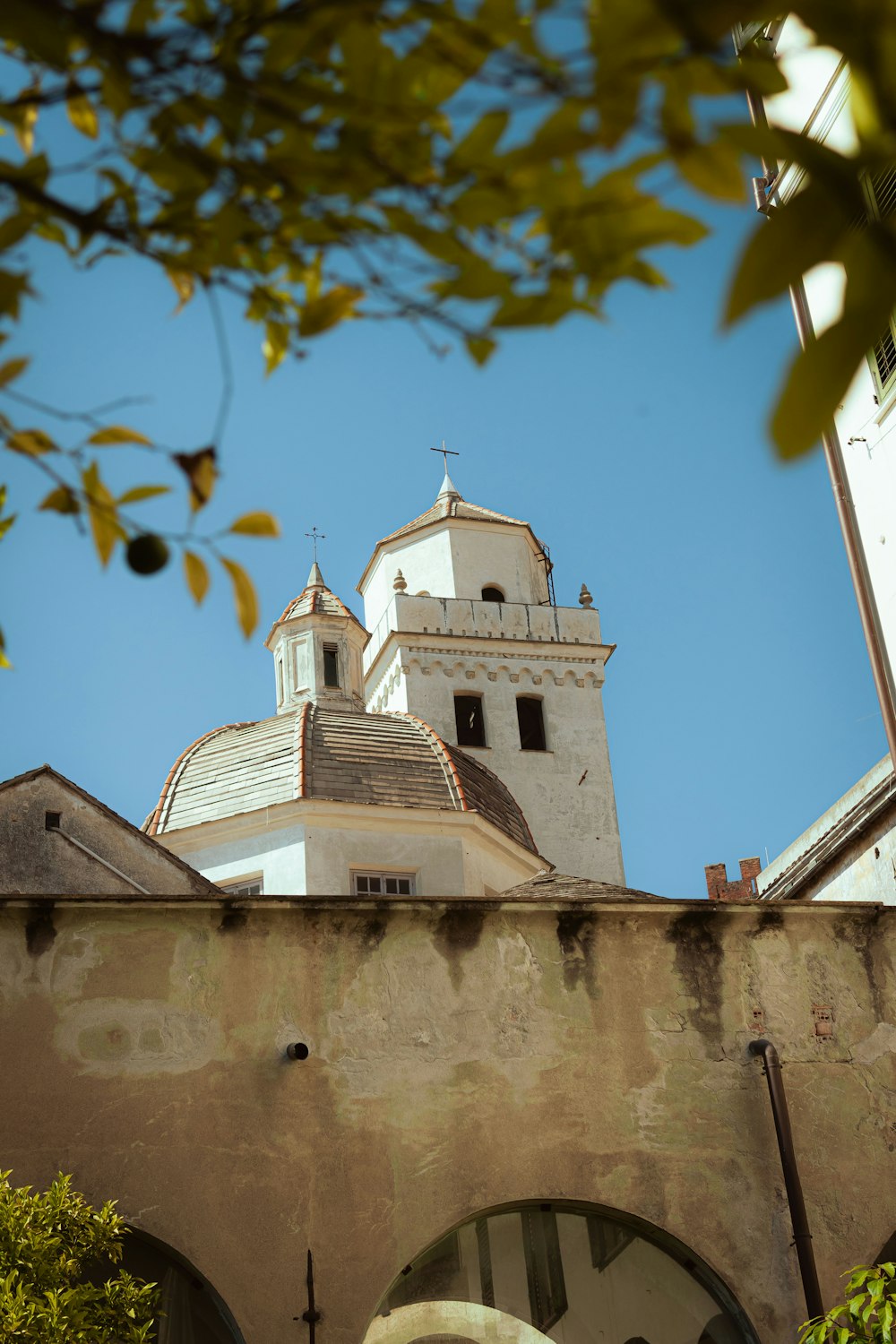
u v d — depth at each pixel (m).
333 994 13.92
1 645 4.47
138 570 3.19
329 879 29.72
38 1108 12.83
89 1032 13.20
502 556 50.69
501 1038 14.14
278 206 3.02
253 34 2.68
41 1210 10.40
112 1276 12.53
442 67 2.61
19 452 3.38
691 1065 14.47
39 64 2.82
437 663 45.78
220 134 2.91
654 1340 13.36
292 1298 12.66
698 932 15.07
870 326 2.04
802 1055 14.71
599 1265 13.59
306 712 33.12
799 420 2.04
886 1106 14.69
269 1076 13.44
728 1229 13.84
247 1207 12.91
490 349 2.83
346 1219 13.06
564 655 46.75
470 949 14.45
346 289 2.98
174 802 31.78
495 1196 13.47
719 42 2.18
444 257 2.76
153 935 13.70
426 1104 13.70
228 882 30.28
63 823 20.78
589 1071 14.20
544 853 43.34
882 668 21.17
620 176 2.45
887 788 21.06
